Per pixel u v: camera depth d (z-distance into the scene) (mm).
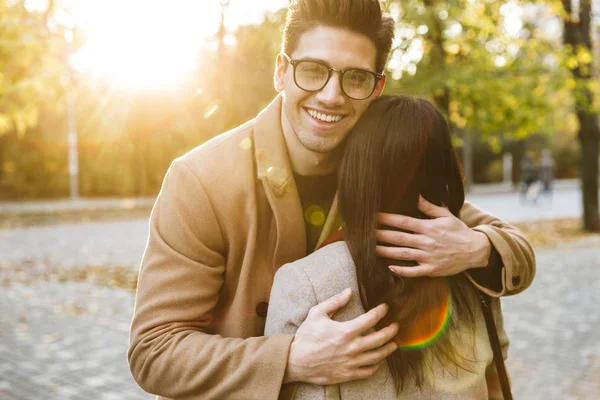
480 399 1334
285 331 1287
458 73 8695
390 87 6992
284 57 1457
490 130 10438
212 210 1503
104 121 5629
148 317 1406
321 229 1609
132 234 13961
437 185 1378
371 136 1316
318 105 1404
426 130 1314
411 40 7652
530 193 23703
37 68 6152
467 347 1340
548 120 11773
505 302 7113
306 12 1394
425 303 1275
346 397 1232
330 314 1246
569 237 12719
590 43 12023
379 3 1411
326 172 1564
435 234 1307
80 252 11008
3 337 5750
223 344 1317
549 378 4605
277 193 1520
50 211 19594
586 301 7051
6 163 24516
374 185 1301
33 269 9227
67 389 4500
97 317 6504
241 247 1552
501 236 1433
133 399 4332
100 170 25750
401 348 1265
